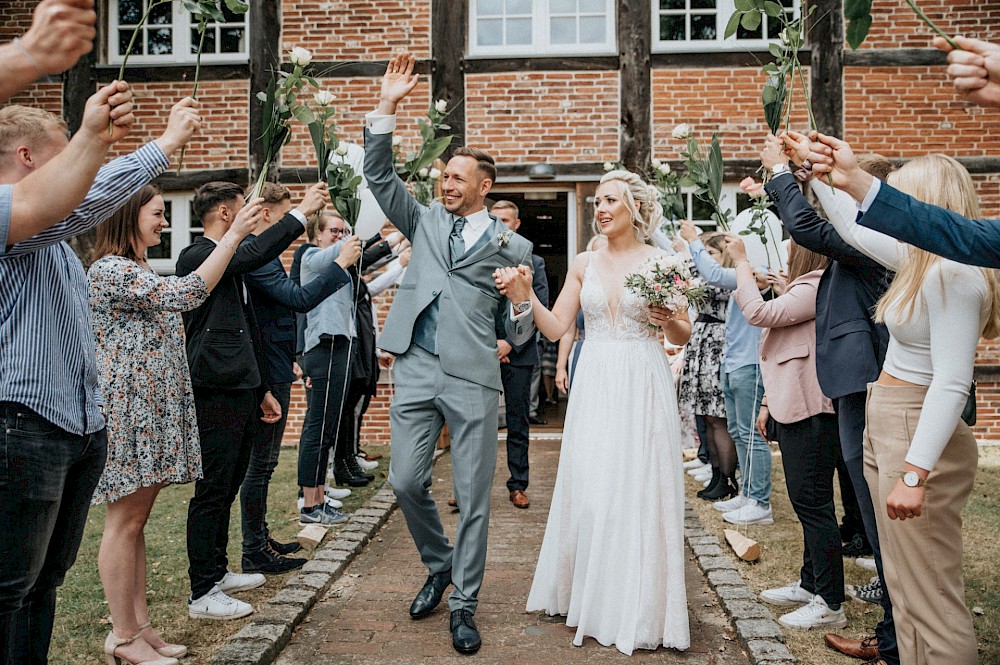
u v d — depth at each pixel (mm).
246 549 3725
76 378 2014
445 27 7965
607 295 3201
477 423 3027
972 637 2088
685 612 2932
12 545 1828
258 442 3711
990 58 1511
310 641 2977
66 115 8109
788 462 3133
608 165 6625
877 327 2682
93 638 2980
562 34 8047
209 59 8078
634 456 3041
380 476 6121
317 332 4582
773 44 3033
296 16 8008
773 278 3990
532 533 4523
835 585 3062
